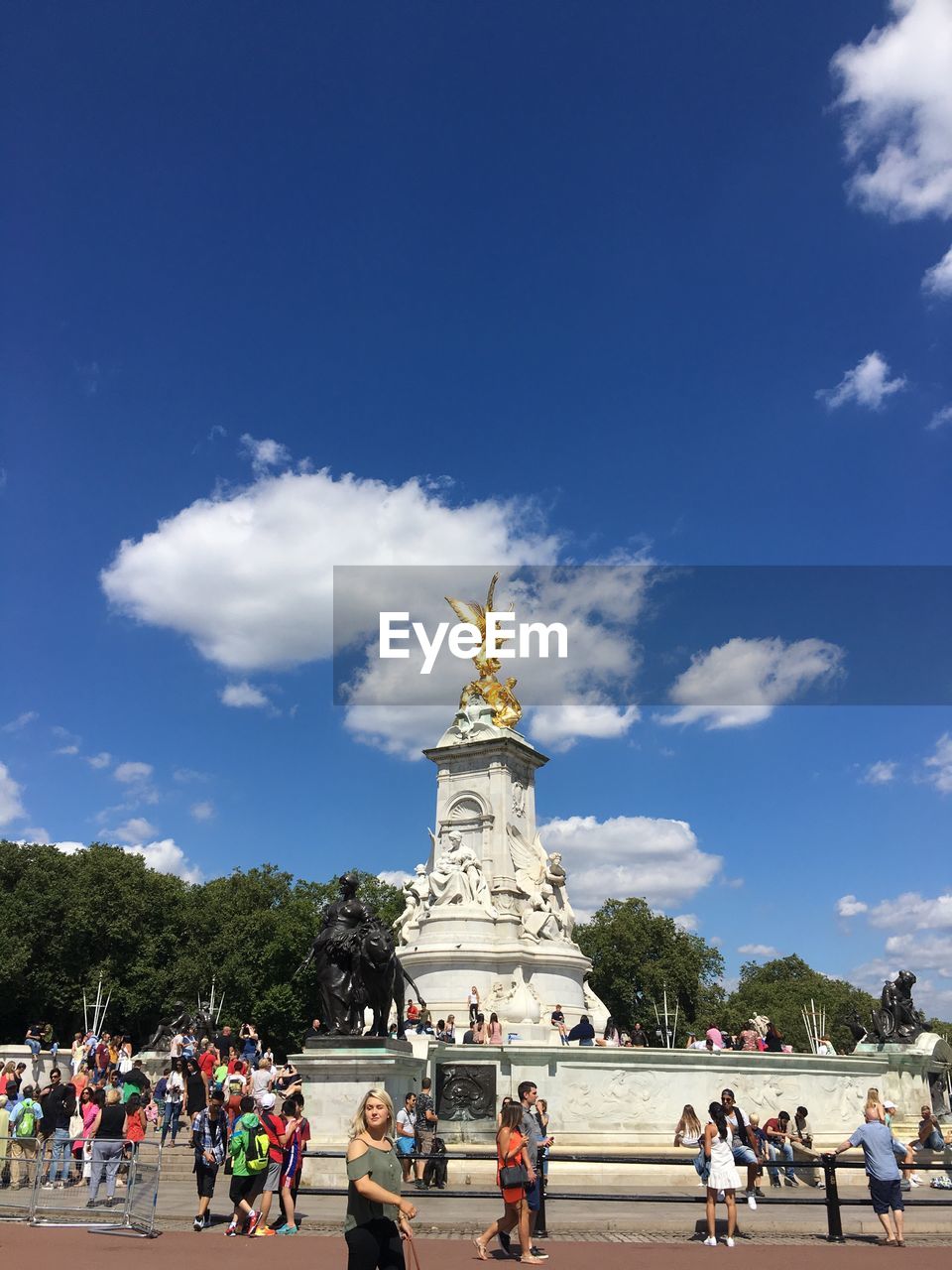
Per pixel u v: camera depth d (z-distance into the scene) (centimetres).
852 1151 3697
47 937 8494
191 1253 1689
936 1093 4491
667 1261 1731
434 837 5716
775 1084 3869
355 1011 2728
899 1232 1986
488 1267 1633
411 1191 1747
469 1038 3900
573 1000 5234
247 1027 3916
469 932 5081
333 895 9838
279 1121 1986
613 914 11600
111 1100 2284
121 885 8788
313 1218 2098
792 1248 1925
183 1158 2889
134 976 8831
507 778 5675
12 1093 3042
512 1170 1689
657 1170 3023
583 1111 3503
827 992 14950
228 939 9131
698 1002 11406
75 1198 1992
